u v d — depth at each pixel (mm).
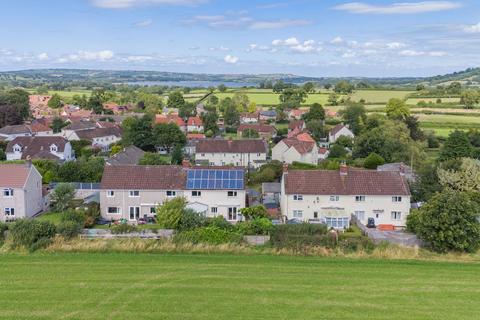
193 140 135750
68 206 68125
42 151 114188
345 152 118125
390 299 34844
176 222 53000
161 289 36406
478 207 52812
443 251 47844
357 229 59875
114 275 39594
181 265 42562
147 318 31047
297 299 34625
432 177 69875
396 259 45656
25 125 153625
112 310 32312
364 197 63562
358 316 31609
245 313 31938
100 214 65438
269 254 46750
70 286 36875
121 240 48844
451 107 192000
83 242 47969
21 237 47531
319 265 43125
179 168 68250
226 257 45375
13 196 63656
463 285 38125
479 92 199125
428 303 34094
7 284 37219
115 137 150375
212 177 66062
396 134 115562
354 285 37781
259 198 75750
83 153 123438
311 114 185375
